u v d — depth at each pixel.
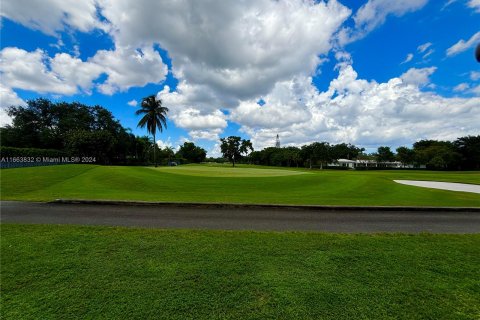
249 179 17.78
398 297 3.02
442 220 7.38
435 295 3.07
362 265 3.89
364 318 2.64
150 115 45.69
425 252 4.48
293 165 80.31
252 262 3.92
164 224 6.32
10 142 43.69
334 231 5.95
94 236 5.07
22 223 6.10
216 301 2.88
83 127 50.09
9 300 2.82
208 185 14.85
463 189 17.08
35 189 11.87
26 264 3.68
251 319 2.60
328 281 3.37
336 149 87.00
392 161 79.19
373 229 6.21
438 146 65.69
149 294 2.98
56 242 4.65
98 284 3.17
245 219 7.04
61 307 2.72
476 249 4.68
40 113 48.75
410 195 12.49
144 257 4.04
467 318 2.66
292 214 7.79
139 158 72.00
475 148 61.53
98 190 11.98
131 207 8.36
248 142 73.31
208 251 4.34
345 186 15.28
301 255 4.25
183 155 109.25
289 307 2.80
